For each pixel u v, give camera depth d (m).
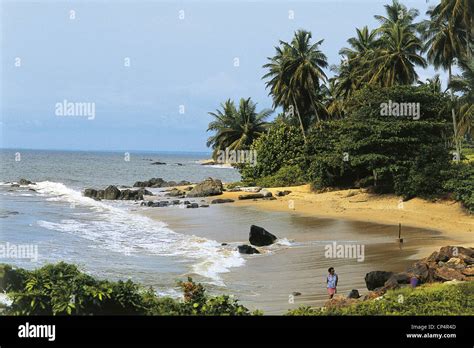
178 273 18.28
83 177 88.50
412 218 35.50
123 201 50.41
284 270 19.22
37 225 30.08
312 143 56.38
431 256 18.23
